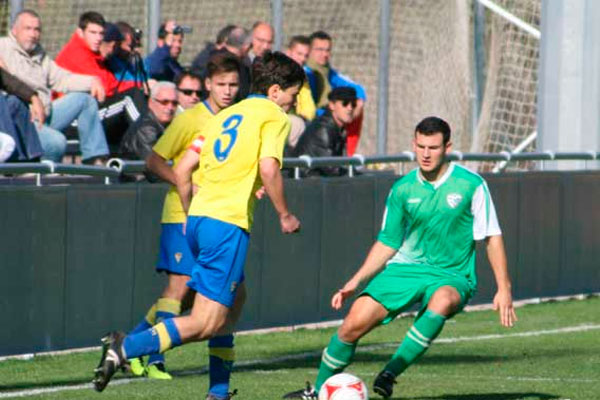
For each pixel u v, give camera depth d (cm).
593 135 4397
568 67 4394
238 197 1928
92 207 2731
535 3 5306
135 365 2428
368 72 5350
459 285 2111
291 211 3133
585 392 2303
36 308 2644
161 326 1878
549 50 4431
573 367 2645
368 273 2150
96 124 3469
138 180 2972
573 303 3806
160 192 2872
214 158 1941
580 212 3916
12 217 2583
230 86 2405
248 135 1933
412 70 5412
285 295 3152
